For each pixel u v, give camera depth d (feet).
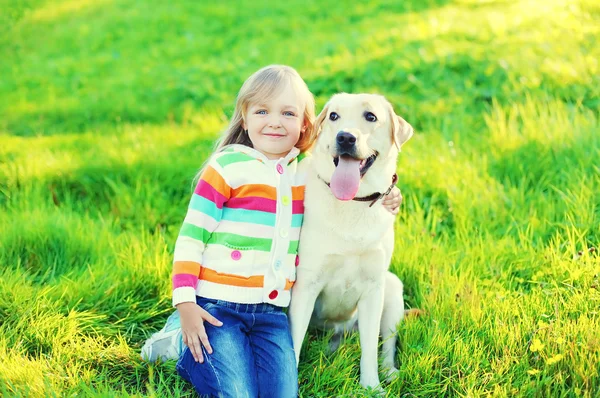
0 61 33.17
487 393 8.86
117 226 14.75
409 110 20.01
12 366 9.11
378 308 9.77
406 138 9.95
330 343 10.73
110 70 29.89
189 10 37.32
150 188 16.56
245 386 8.48
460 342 9.66
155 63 29.81
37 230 13.25
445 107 19.88
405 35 25.89
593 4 26.81
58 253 12.96
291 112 9.49
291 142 9.57
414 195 14.74
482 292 11.07
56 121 23.99
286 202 9.21
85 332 10.59
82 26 37.37
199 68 27.45
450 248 12.98
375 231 9.45
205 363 8.64
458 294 10.96
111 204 15.94
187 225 9.03
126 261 12.39
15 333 10.05
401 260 12.44
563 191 14.49
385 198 9.82
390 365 10.07
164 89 25.44
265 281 9.00
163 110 23.61
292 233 9.36
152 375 8.96
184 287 8.74
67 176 17.30
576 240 12.67
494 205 14.26
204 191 9.12
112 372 9.61
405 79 21.83
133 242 13.23
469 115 19.19
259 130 9.44
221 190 9.11
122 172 17.56
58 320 10.32
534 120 17.54
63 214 14.69
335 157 9.27
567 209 13.62
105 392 8.43
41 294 10.97
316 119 9.78
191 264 8.87
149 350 9.80
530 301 10.64
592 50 21.57
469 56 22.15
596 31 23.16
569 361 9.08
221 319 8.87
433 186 15.47
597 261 11.31
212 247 9.16
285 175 9.39
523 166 15.81
